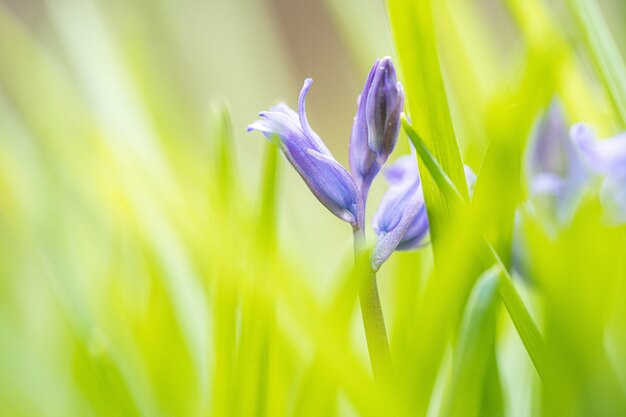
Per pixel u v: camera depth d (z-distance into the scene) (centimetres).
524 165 37
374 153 32
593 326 33
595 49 37
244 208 40
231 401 36
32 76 58
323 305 39
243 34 72
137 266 45
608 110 38
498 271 32
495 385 33
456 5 47
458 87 43
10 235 52
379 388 32
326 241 54
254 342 36
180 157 47
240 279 36
